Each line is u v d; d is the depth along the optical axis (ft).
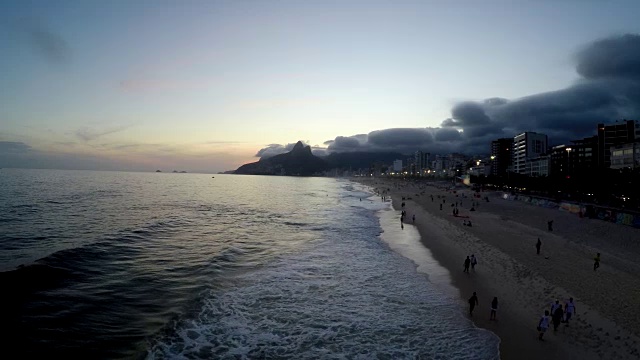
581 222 175.63
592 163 458.91
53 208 215.10
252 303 76.43
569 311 64.44
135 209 232.53
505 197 345.72
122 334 61.57
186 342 59.62
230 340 60.75
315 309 73.92
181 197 354.13
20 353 54.24
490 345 58.90
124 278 88.99
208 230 163.22
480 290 83.87
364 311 73.10
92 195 321.73
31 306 69.46
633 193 236.43
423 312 72.38
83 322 64.90
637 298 74.84
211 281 89.45
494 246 124.77
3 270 89.71
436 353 57.00
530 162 593.01
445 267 103.60
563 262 102.58
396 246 132.98
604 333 60.34
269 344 59.77
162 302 75.87
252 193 464.65
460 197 372.79
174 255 113.70
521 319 67.87
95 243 120.57
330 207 287.28
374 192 530.68
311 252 122.62
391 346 59.41
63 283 82.64
